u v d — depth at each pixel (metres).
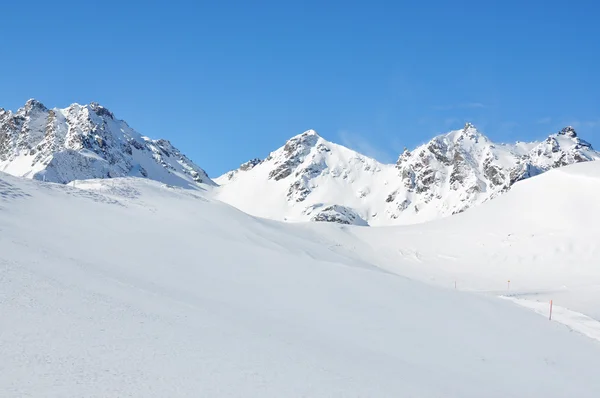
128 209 50.56
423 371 18.30
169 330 16.05
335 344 20.00
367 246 74.94
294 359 15.56
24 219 34.88
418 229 82.69
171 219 50.66
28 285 17.72
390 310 28.39
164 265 30.77
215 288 27.41
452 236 76.31
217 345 15.36
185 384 11.10
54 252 26.06
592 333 30.61
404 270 64.44
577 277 58.38
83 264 24.89
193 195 70.75
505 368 21.23
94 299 18.05
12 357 10.88
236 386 11.62
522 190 85.25
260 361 14.42
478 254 68.81
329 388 12.91
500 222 77.56
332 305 27.78
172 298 22.06
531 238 69.69
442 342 23.70
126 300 19.25
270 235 58.12
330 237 75.25
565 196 76.88
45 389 9.39
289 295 28.67
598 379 22.08
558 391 19.33
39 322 13.89
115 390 9.95
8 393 8.90
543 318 32.56
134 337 14.37
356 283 33.84
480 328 27.30
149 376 11.23
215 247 39.12
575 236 67.00
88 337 13.47
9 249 23.48
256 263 35.97
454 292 35.94
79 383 10.02
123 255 31.02
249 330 18.84
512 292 51.25
